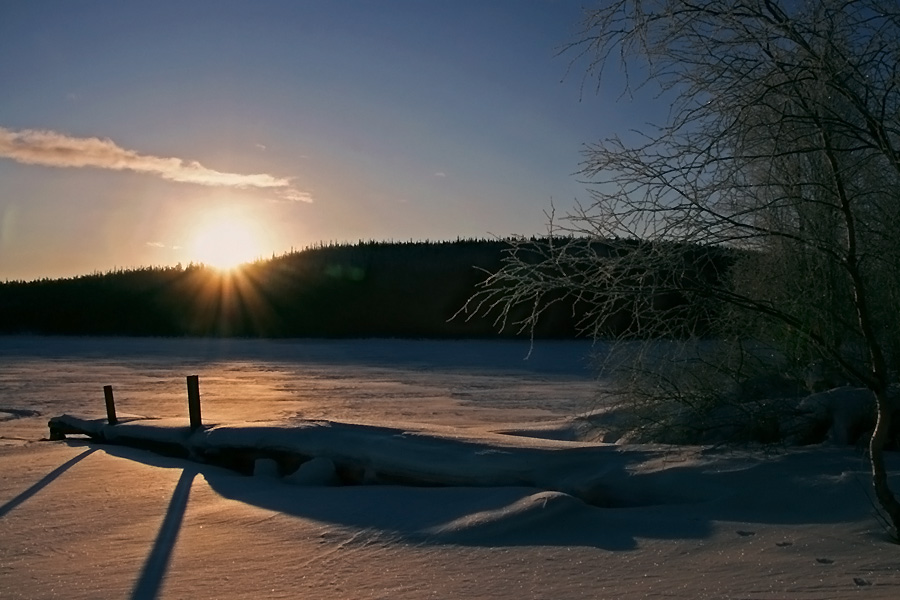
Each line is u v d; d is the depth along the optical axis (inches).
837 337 379.2
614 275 333.1
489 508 325.1
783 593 230.1
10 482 458.9
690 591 235.3
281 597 249.6
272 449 470.9
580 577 252.1
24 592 262.7
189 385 556.4
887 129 272.1
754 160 289.1
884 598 222.7
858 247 329.4
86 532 338.6
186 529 337.1
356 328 2667.3
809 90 275.6
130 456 544.7
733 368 421.1
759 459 345.1
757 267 387.9
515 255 355.9
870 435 357.7
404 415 843.4
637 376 417.7
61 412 920.9
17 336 2805.1
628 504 331.6
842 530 276.5
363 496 372.8
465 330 2564.0
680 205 301.4
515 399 1008.9
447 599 240.7
